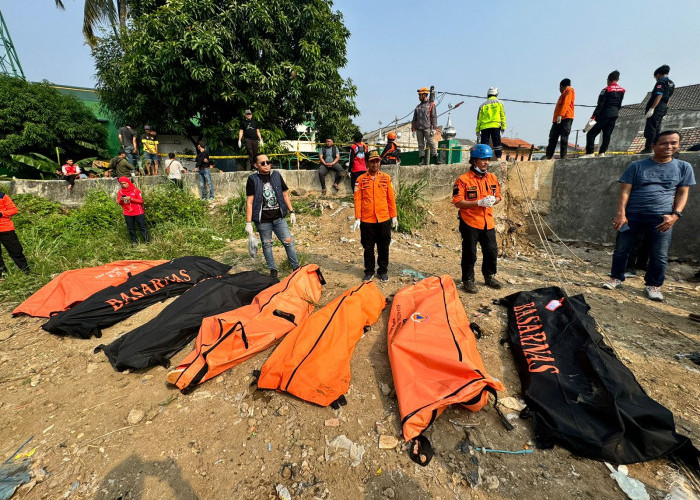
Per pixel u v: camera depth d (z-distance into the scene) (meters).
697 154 5.41
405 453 1.98
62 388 2.68
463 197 3.86
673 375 2.55
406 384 2.24
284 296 3.50
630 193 4.12
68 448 2.12
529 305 3.32
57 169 13.13
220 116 11.78
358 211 4.31
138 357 2.84
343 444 2.06
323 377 2.38
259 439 2.14
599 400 2.07
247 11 9.59
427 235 7.00
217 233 7.28
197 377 2.55
